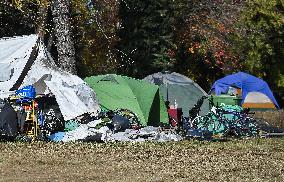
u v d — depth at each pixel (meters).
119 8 112.38
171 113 75.31
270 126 76.69
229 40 122.75
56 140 57.38
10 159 44.28
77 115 63.44
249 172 41.47
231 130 69.00
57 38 76.88
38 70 67.69
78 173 39.06
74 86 65.81
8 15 96.75
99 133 57.19
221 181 37.62
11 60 68.00
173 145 55.62
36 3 93.12
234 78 91.06
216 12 122.62
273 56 126.31
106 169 40.88
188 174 39.75
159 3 113.44
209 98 79.94
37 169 40.25
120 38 112.62
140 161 45.09
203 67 125.44
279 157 49.81
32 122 58.09
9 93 63.16
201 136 63.88
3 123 55.50
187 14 121.75
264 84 91.12
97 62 111.00
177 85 82.88
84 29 106.44
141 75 113.50
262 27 122.44
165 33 114.88
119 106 69.44
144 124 68.75
